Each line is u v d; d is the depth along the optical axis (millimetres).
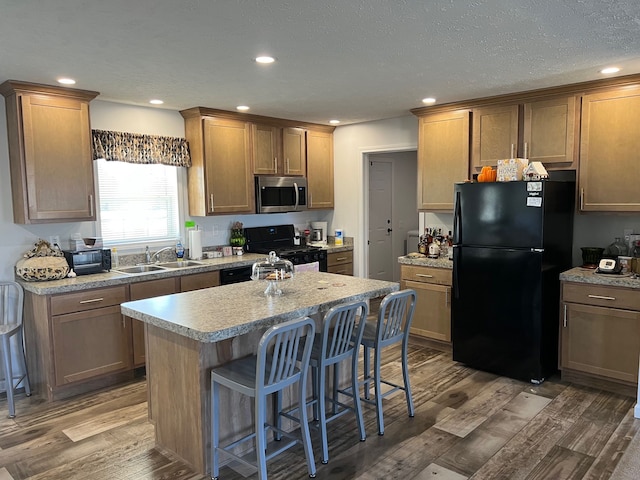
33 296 3693
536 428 3084
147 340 2920
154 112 4738
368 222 6258
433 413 3324
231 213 5078
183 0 2139
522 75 3578
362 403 3484
